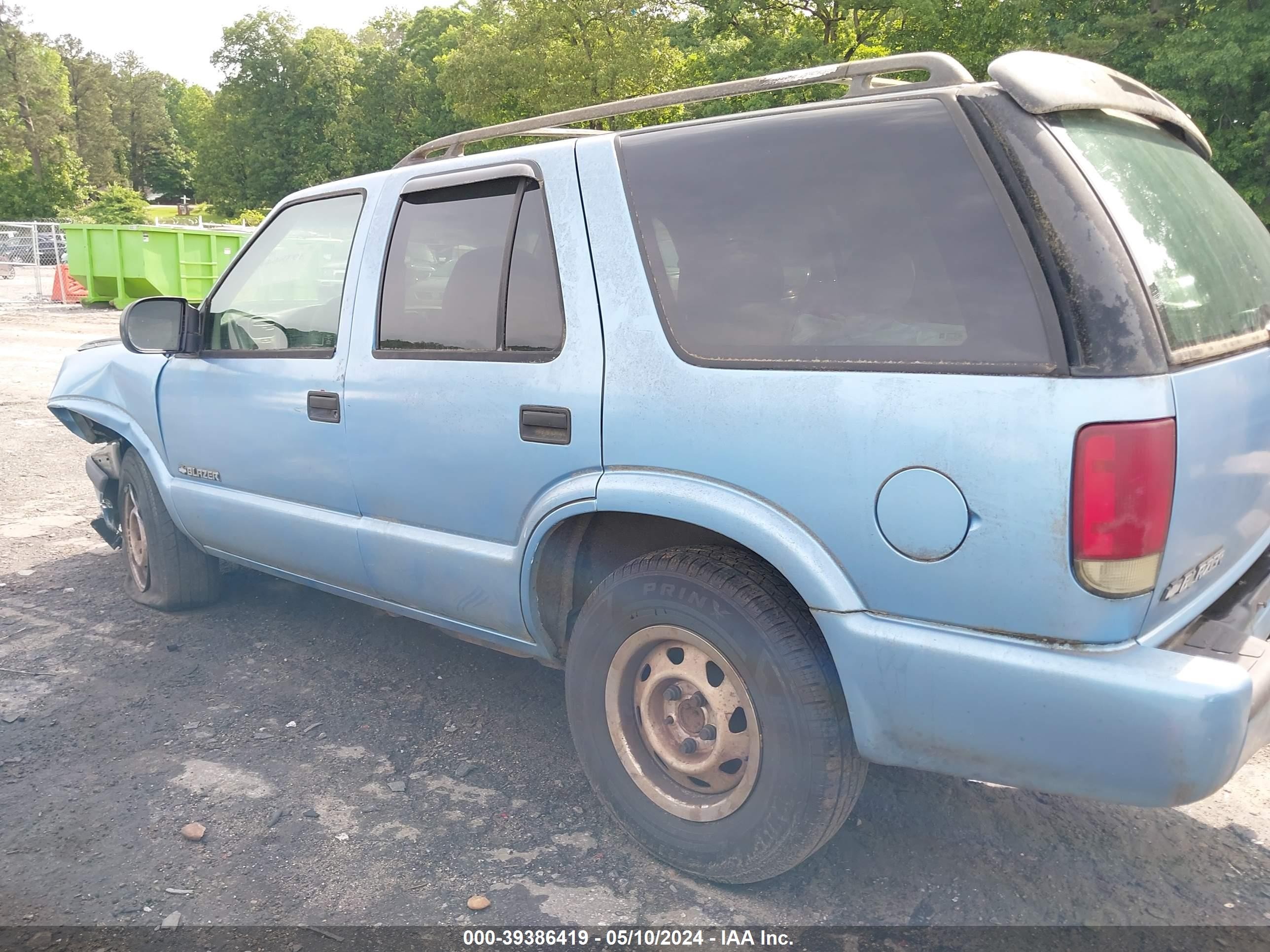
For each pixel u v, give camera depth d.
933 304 2.08
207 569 4.49
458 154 3.37
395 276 3.19
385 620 4.48
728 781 2.51
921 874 2.60
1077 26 22.27
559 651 2.96
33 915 2.42
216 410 3.86
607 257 2.61
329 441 3.37
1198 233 2.35
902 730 2.15
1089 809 2.92
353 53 83.62
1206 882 2.57
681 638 2.47
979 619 2.01
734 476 2.31
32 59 81.06
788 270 2.31
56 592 4.81
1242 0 19.84
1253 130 19.38
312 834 2.78
